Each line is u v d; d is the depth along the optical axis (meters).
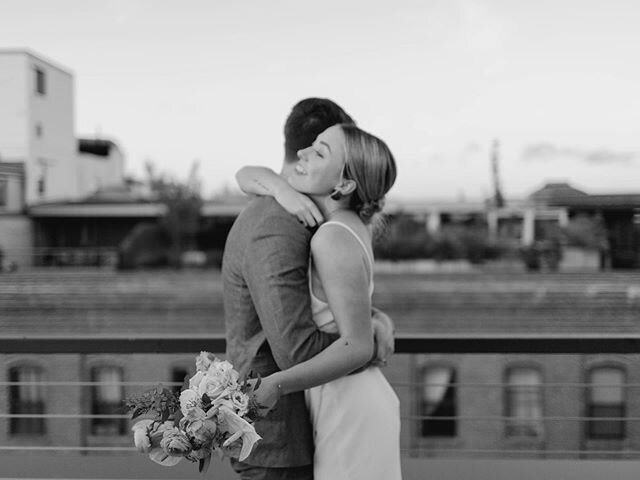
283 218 1.55
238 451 1.40
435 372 15.56
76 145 24.16
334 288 1.52
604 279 24.92
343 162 1.60
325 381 1.51
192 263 30.58
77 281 24.56
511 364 15.04
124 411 1.47
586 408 12.70
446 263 28.97
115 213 28.95
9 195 22.64
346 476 1.62
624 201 29.33
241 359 1.62
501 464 3.02
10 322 22.44
